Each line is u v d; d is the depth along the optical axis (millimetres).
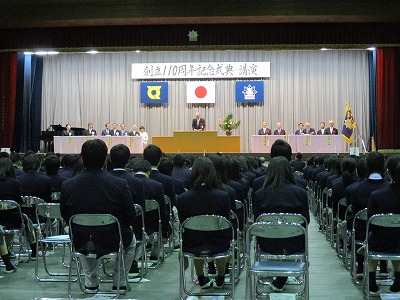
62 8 16156
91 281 4676
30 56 20094
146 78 19922
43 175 6516
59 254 7031
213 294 4961
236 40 16859
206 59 19906
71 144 16172
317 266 6418
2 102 18672
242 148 19797
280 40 16797
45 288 5301
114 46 17125
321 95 19750
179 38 16953
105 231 4336
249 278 4219
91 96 20250
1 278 5715
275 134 17828
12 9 16312
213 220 4465
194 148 15961
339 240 6770
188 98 19797
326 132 17719
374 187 5184
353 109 19688
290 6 15750
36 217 6094
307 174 11039
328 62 19781
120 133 17969
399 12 15617
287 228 4148
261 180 5266
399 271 4922
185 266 4934
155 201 5656
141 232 5453
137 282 5559
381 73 18219
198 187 4762
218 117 19828
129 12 15992
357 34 16734
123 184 4441
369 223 4504
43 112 20375
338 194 6617
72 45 17219
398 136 18250
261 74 19672
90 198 4355
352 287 5414
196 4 15859
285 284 5527
